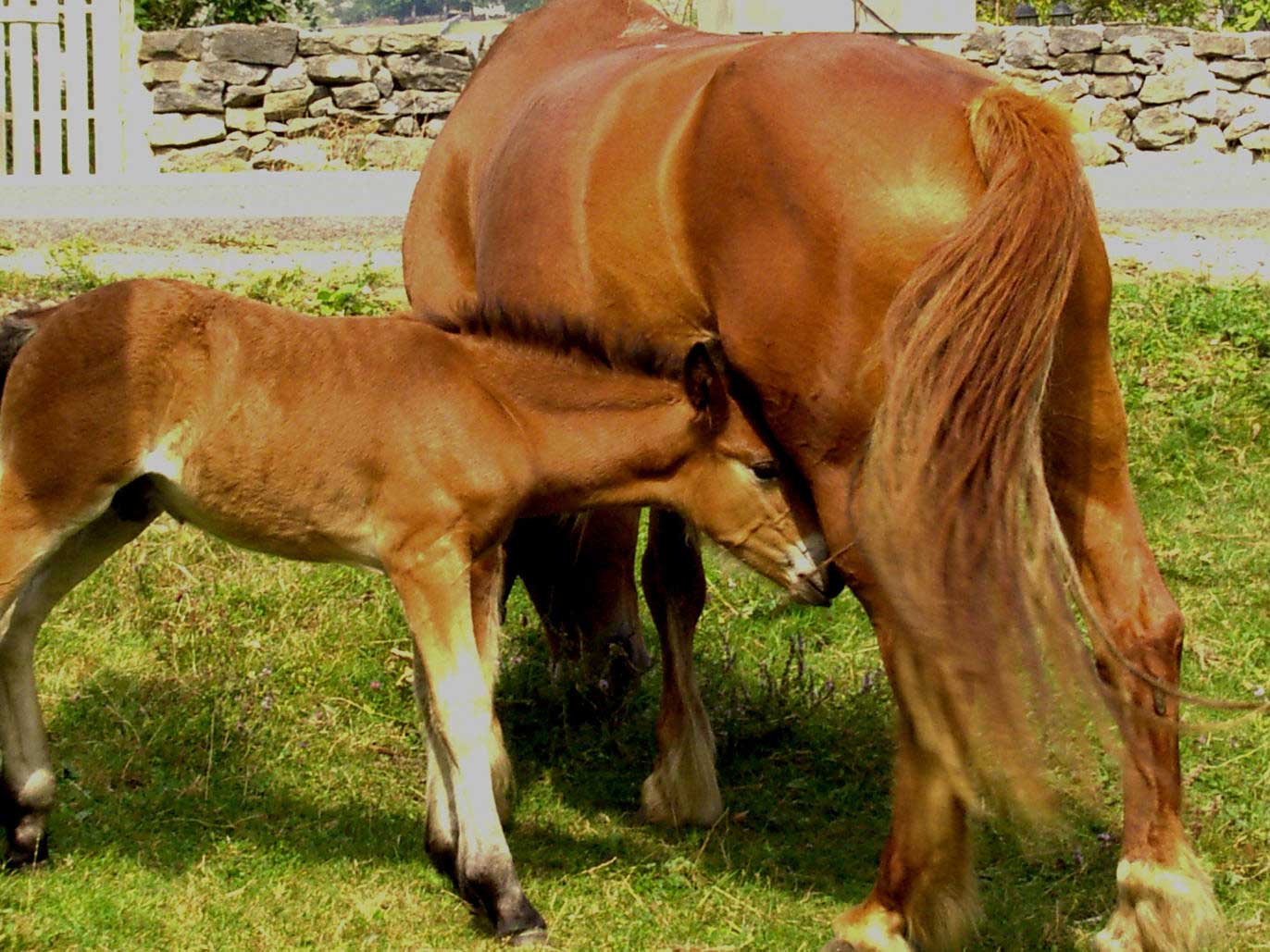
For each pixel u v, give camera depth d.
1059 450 3.68
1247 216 10.97
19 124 12.70
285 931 4.09
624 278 4.02
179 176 11.95
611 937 4.11
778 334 3.66
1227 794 4.85
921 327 3.38
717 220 3.74
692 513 4.32
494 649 4.36
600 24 4.88
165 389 4.05
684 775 4.81
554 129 4.21
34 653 5.49
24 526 4.06
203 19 15.42
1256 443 7.24
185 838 4.59
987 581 3.33
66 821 4.64
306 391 4.08
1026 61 14.14
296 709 5.44
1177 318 8.17
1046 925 4.18
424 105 13.49
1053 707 3.31
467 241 4.96
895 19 11.80
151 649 5.71
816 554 4.20
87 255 8.82
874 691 5.59
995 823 4.57
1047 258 3.34
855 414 3.61
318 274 8.52
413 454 4.05
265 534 4.23
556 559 5.20
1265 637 5.85
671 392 4.19
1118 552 3.68
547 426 4.18
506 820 4.77
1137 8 18.39
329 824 4.74
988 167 3.47
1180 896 3.54
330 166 13.17
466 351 4.18
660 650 5.47
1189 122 14.23
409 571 4.09
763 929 4.18
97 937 4.02
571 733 5.46
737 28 11.55
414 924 4.16
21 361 4.06
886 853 3.71
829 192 3.54
